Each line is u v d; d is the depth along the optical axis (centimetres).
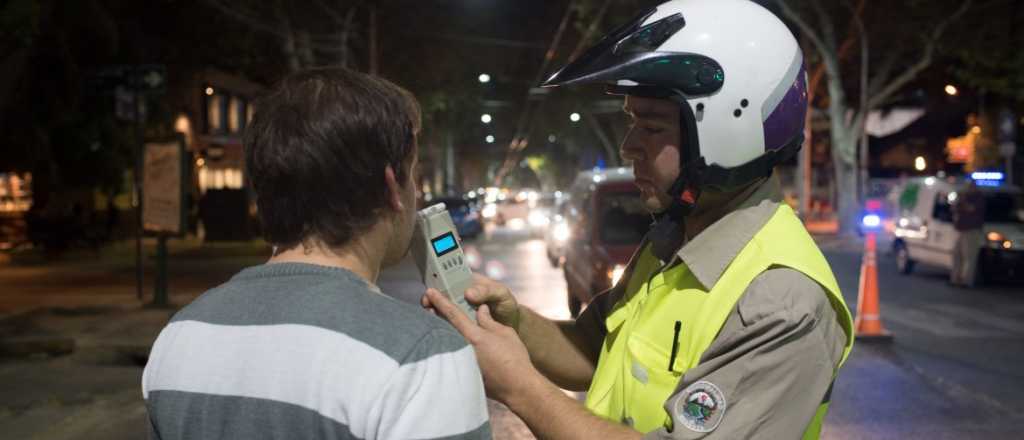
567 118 5812
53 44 2172
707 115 174
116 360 907
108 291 1505
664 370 173
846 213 2831
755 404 152
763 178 183
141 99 1321
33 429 641
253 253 2384
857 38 2812
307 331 136
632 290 209
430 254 178
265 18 2505
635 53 175
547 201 4241
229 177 3878
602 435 156
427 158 6197
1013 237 1480
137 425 652
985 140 3294
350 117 146
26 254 2347
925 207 1639
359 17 2902
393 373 131
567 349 214
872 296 965
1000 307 1232
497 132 7181
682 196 182
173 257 2294
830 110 2823
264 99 152
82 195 2864
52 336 966
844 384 742
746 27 178
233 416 136
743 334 156
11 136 2234
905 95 3666
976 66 2670
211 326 144
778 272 163
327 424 131
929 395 704
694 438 152
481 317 173
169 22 2725
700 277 171
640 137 186
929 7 2516
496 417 643
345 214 148
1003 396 700
